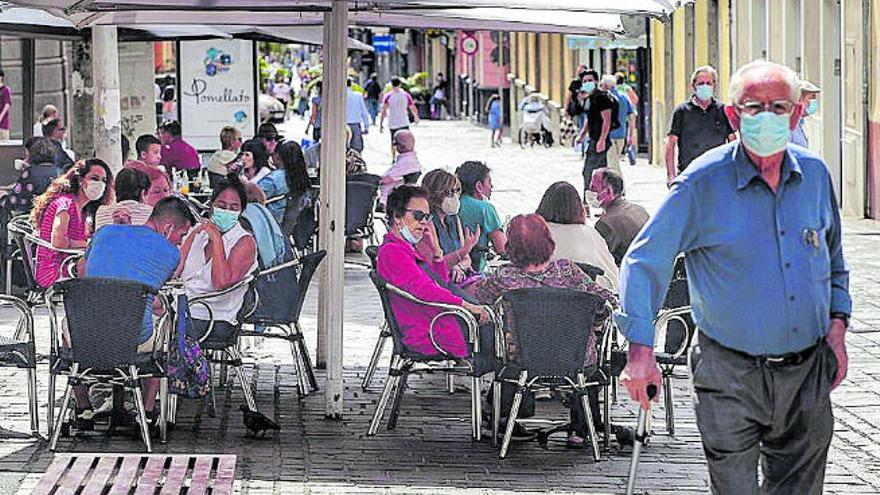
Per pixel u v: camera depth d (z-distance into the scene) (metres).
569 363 11.08
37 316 17.66
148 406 12.12
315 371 14.70
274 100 75.94
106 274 11.63
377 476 10.68
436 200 14.46
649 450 11.50
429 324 11.84
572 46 47.91
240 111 28.53
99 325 11.16
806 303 7.30
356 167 24.38
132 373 11.24
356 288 20.22
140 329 11.20
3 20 21.17
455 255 14.09
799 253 7.29
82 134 24.98
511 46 75.81
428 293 11.67
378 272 11.88
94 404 12.87
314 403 13.19
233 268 12.35
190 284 12.45
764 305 7.29
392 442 11.75
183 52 28.39
